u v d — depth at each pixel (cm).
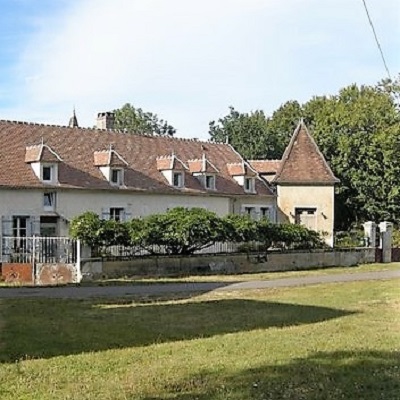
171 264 3111
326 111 5719
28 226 3309
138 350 1133
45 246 2875
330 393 820
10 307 1784
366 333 1302
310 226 4438
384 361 1015
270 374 929
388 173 4959
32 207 3325
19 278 2786
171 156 3997
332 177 4450
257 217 4391
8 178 3275
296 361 1020
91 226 2845
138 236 2992
